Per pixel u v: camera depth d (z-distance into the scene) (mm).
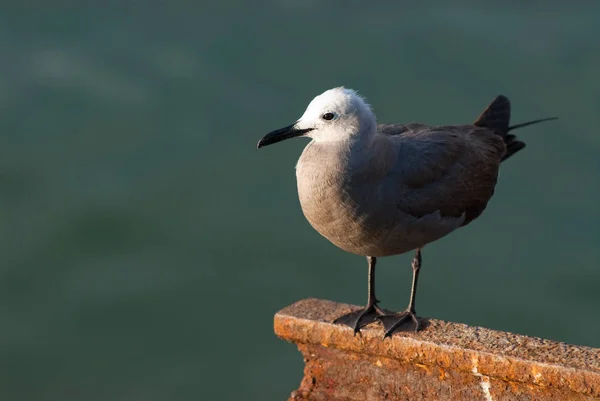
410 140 8102
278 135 7594
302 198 7648
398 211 7586
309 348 7672
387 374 7363
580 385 6359
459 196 8180
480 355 6742
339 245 7961
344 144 7402
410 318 7395
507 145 9656
